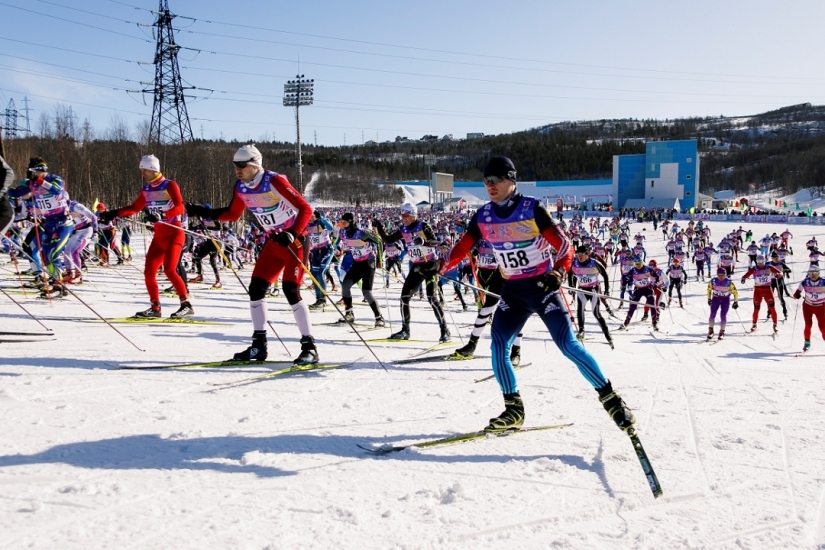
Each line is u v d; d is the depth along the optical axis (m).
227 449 2.82
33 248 8.30
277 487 2.44
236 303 9.94
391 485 2.54
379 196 97.00
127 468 2.52
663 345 9.84
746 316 15.90
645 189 77.19
